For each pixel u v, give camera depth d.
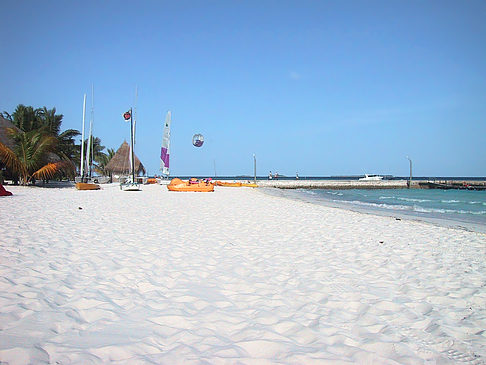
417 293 3.61
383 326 2.79
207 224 8.35
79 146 37.09
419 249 5.88
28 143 24.50
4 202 12.11
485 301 3.40
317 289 3.68
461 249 5.94
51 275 3.79
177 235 6.68
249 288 3.66
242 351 2.29
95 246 5.38
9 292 3.17
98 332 2.49
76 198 15.38
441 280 4.08
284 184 55.31
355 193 38.69
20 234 6.06
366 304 3.27
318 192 39.00
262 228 7.93
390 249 5.82
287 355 2.26
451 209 16.05
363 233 7.48
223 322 2.77
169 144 32.94
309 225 8.57
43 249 5.00
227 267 4.47
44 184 27.45
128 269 4.17
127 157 45.31
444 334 2.66
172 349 2.29
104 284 3.58
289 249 5.67
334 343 2.46
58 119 37.75
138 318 2.79
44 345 2.22
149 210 11.12
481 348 2.46
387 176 160.25
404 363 2.22
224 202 15.73
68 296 3.18
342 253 5.45
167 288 3.57
